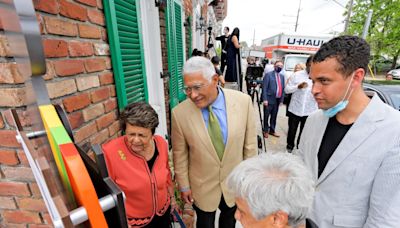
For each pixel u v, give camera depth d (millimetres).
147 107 1243
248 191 729
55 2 931
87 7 1174
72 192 374
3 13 341
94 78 1244
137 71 2008
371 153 981
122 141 1300
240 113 1507
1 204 1001
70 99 1034
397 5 12984
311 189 750
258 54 6746
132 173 1279
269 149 4352
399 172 890
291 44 10852
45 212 1026
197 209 1701
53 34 925
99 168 392
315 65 1015
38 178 422
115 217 399
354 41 932
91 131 1212
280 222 724
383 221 901
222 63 4426
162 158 1421
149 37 2658
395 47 13977
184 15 4469
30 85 383
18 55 367
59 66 960
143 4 2473
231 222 1809
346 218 1093
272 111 4918
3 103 811
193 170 1585
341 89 984
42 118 379
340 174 1081
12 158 910
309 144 1320
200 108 1429
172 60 3344
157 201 1406
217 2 7848
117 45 1447
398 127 932
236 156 1549
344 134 1117
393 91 2764
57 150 363
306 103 3666
